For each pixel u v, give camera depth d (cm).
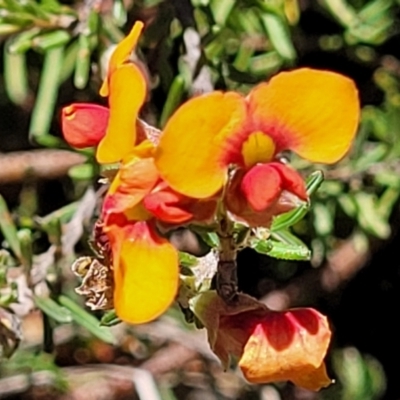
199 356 23
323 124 14
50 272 19
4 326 19
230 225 15
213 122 14
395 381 25
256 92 14
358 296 25
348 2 23
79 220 20
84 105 15
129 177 14
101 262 16
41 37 20
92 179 20
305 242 22
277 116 14
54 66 20
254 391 23
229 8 20
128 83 14
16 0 20
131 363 23
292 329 15
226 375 23
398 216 23
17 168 23
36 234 20
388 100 23
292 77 14
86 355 23
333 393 24
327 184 21
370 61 23
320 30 23
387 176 21
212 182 14
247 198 14
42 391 23
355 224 23
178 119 14
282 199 14
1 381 21
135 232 15
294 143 14
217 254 15
